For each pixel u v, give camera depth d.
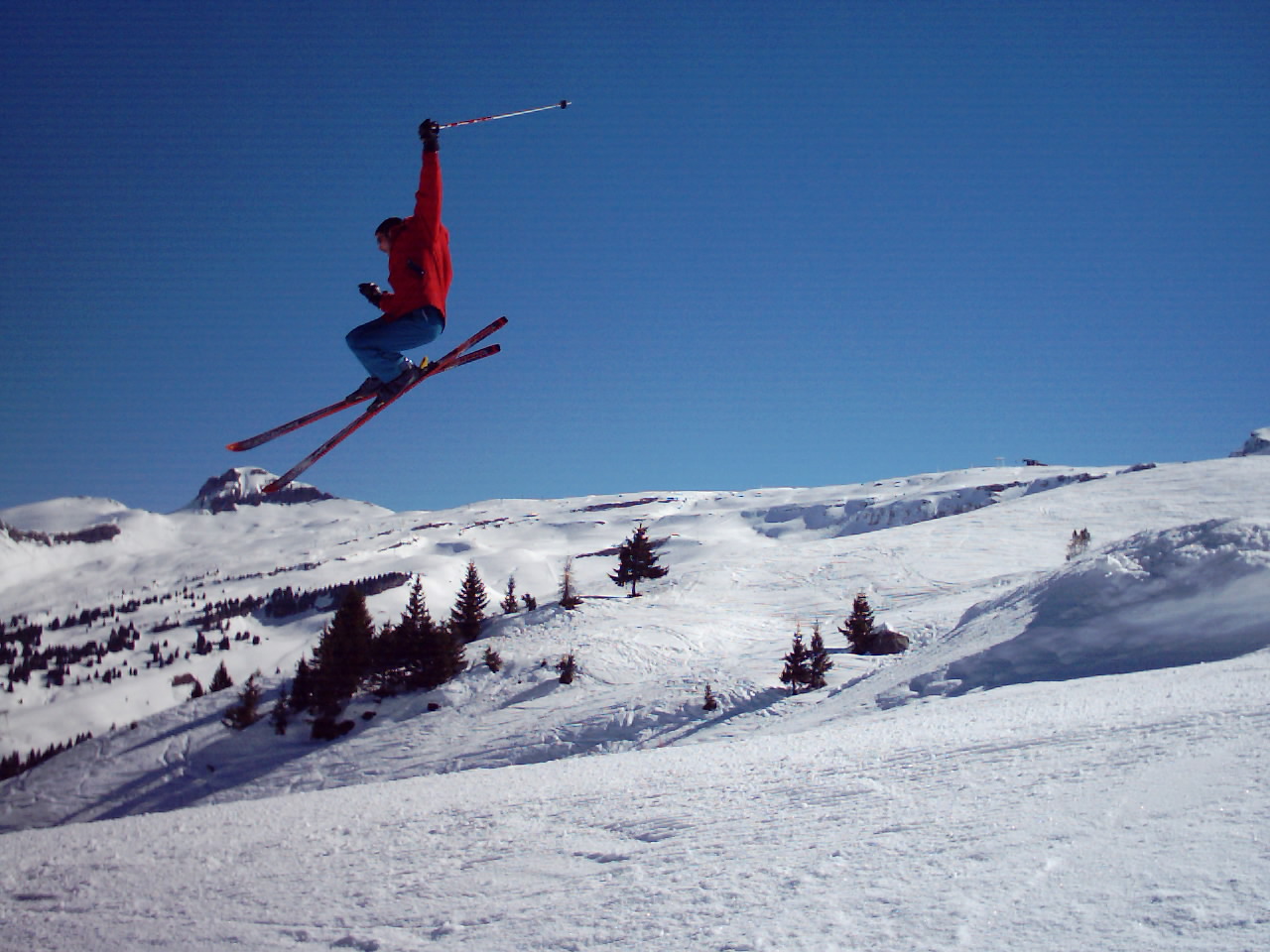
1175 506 91.38
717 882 5.37
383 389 6.93
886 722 15.45
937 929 3.65
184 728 53.31
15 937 7.45
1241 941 2.86
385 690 52.41
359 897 7.18
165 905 8.06
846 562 79.31
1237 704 7.72
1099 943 3.14
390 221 6.78
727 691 40.00
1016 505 103.69
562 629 59.16
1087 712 9.70
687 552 153.88
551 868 7.13
